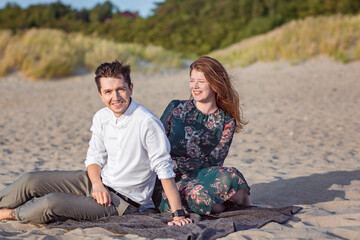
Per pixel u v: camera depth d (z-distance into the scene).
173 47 37.22
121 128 2.77
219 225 2.67
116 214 2.89
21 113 9.83
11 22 45.00
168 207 2.96
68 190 2.94
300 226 2.75
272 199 3.47
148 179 2.92
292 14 35.62
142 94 12.77
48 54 17.30
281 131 6.96
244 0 38.75
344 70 14.87
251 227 2.70
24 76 16.39
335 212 3.05
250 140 6.39
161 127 2.80
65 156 5.64
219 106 3.15
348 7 34.00
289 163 4.86
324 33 18.41
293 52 17.70
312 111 8.72
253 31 33.81
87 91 13.85
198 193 2.88
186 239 2.43
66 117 9.20
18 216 2.85
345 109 8.75
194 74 3.06
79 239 2.55
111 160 2.88
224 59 20.42
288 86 12.72
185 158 3.10
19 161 5.30
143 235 2.56
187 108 3.15
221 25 37.31
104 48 18.58
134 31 39.84
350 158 4.97
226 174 2.89
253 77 15.34
